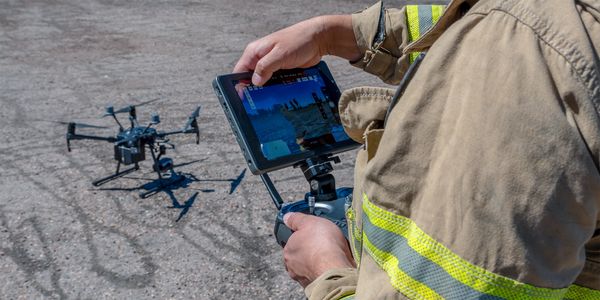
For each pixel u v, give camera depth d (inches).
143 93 266.5
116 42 354.9
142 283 134.5
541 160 30.1
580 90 30.2
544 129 30.1
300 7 455.8
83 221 158.7
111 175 183.6
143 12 430.0
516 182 30.4
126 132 170.1
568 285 33.2
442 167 32.7
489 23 32.8
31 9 428.1
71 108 247.1
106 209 164.6
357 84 276.2
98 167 190.9
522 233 30.6
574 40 30.6
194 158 197.2
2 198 171.2
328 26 64.9
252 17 424.5
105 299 129.3
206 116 237.3
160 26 394.0
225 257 143.6
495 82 31.4
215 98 259.3
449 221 32.3
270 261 141.8
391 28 62.5
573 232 31.2
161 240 150.3
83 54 329.1
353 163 190.7
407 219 35.0
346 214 58.4
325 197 65.8
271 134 64.1
